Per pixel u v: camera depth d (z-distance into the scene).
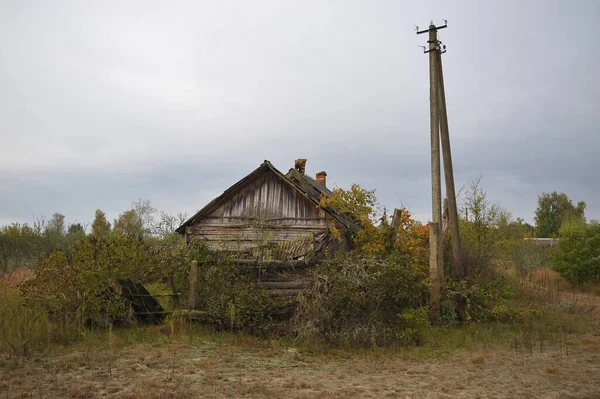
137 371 9.14
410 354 11.58
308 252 16.50
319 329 12.63
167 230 36.06
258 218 19.48
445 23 18.31
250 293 13.87
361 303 12.90
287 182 21.42
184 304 14.42
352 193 18.84
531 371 9.86
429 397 7.93
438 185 17.56
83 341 11.46
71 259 14.00
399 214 17.72
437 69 18.34
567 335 14.21
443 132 18.81
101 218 46.31
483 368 10.16
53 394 7.51
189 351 11.09
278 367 9.98
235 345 12.01
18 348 10.20
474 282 17.89
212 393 7.81
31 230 32.03
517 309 17.50
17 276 19.53
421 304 14.59
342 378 9.20
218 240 18.39
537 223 60.47
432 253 16.84
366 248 16.98
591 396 8.03
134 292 13.81
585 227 28.47
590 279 27.48
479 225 23.73
